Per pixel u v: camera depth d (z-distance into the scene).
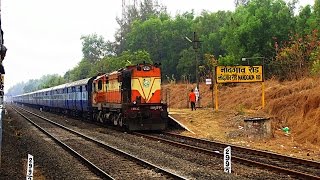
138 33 84.38
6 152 18.95
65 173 14.48
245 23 58.53
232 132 24.19
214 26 83.25
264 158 17.00
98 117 36.38
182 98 52.53
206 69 63.91
